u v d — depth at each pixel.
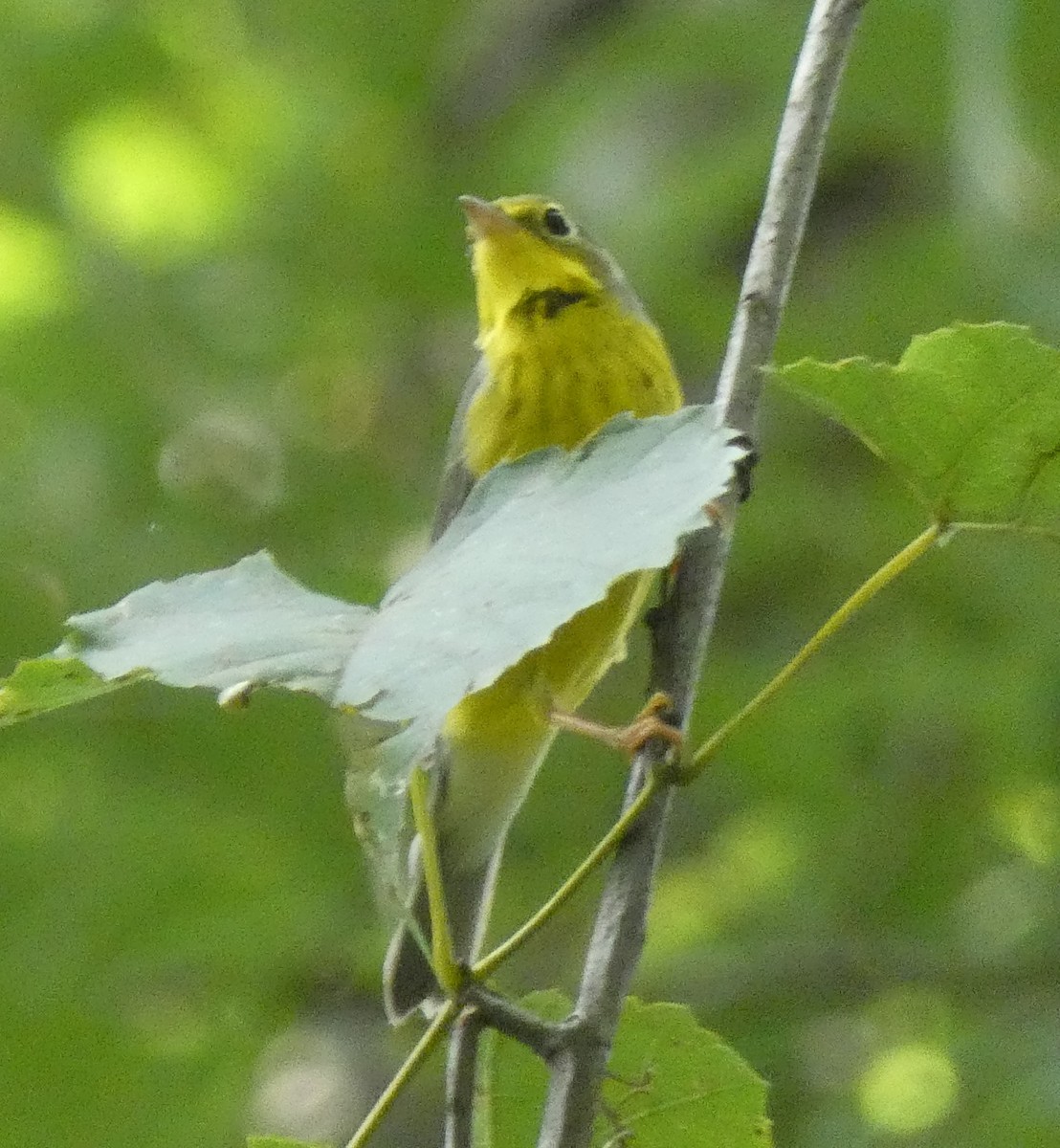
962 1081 11.14
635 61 12.15
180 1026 11.60
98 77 13.23
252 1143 5.09
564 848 11.87
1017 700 11.67
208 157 13.62
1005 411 5.14
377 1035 12.23
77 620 4.71
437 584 4.33
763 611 12.63
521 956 11.77
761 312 6.00
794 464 12.75
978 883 12.45
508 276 9.15
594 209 12.52
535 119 12.51
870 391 5.16
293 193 13.20
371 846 3.91
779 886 12.69
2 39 13.07
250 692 4.12
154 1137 11.17
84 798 11.45
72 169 13.55
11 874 11.14
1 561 11.95
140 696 11.54
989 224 11.33
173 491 12.73
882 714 12.05
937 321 11.84
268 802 11.40
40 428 12.77
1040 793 12.15
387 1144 11.95
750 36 11.82
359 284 13.19
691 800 12.83
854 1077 11.69
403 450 13.33
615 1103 5.74
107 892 11.08
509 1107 5.81
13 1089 11.00
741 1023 11.77
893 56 11.67
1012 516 5.31
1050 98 11.26
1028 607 11.85
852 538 12.39
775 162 6.20
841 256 12.72
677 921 13.03
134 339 13.00
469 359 13.53
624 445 4.41
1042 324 11.12
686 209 12.02
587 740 11.99
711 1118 5.73
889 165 12.94
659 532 4.06
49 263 13.19
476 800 9.21
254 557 4.93
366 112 13.38
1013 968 11.74
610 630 8.38
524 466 4.56
